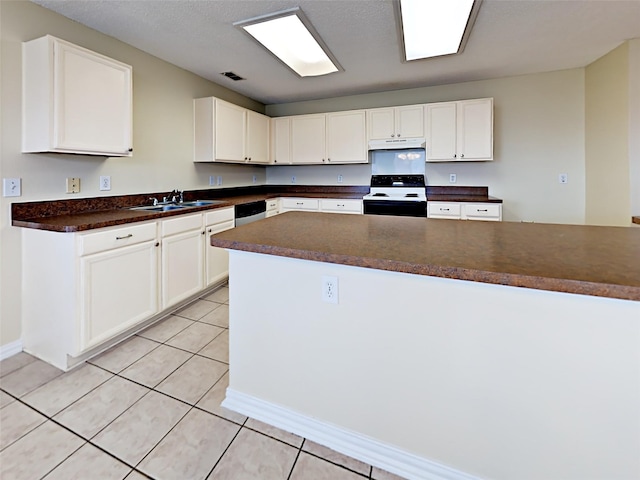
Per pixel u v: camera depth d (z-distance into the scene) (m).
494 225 1.70
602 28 2.57
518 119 3.80
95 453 1.32
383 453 1.26
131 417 1.52
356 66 3.33
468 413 1.11
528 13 2.33
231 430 1.45
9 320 2.04
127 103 2.39
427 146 3.91
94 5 2.16
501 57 3.16
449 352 1.12
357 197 4.16
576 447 0.98
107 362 1.97
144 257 2.31
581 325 0.94
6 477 1.21
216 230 3.13
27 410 1.56
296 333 1.39
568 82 3.59
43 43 1.93
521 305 1.00
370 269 1.20
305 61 3.19
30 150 2.03
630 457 0.93
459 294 1.08
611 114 3.08
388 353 1.22
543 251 1.12
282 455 1.32
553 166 3.72
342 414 1.34
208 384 1.77
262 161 4.46
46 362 1.98
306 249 1.20
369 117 4.16
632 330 0.89
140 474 1.23
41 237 1.95
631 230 1.50
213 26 2.46
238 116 3.90
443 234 1.46
